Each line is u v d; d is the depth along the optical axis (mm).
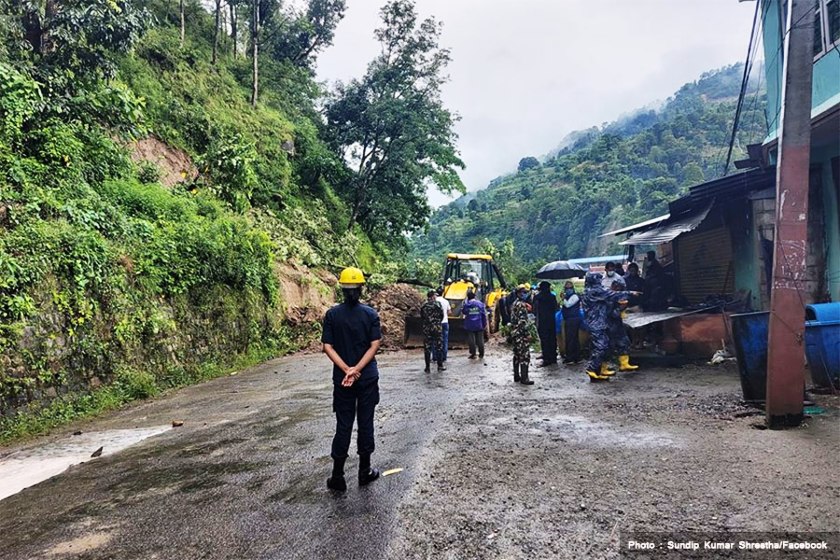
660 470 4430
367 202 31828
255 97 27328
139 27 12773
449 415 6863
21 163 9984
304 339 17047
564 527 3502
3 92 10320
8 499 4863
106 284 9648
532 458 4930
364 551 3316
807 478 4066
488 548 3273
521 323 9133
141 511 4297
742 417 5918
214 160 18516
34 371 7840
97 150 12602
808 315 7012
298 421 7156
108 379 9344
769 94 11250
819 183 8961
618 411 6598
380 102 29781
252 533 3713
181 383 11055
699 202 10445
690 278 12805
